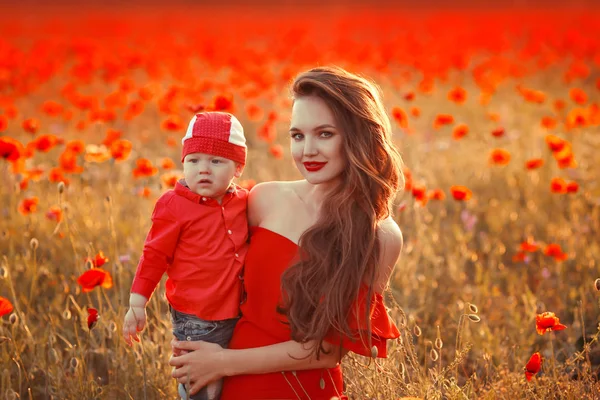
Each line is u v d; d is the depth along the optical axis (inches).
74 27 917.2
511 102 378.3
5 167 197.9
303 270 95.3
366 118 96.2
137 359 116.9
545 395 110.8
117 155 168.4
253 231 103.0
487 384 121.3
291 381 98.3
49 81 460.1
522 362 126.3
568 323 149.2
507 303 153.8
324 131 96.3
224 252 98.7
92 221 180.4
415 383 106.3
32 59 457.4
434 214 212.1
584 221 190.7
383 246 98.2
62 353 133.7
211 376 97.7
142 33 846.5
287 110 325.7
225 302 99.0
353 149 96.0
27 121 214.4
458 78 474.6
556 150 189.2
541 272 167.0
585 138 265.0
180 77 415.8
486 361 122.4
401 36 677.9
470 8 1432.1
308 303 94.7
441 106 375.2
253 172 231.6
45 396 116.3
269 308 98.4
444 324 148.4
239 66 426.9
